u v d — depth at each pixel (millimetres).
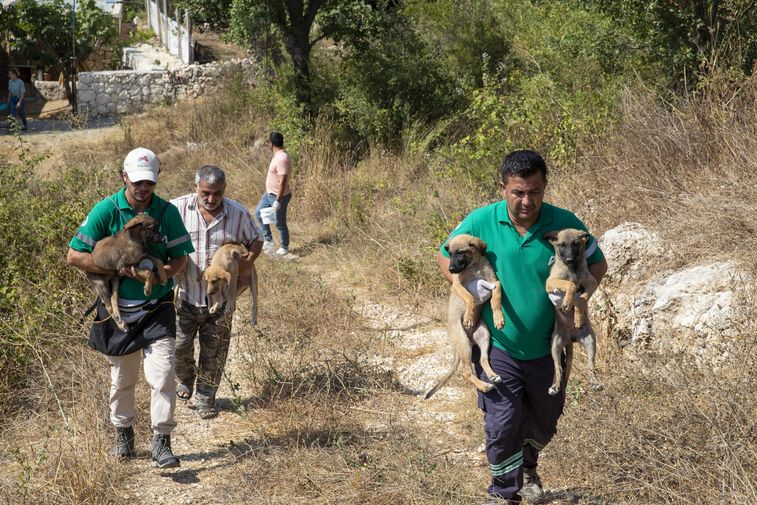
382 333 7777
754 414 4566
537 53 14641
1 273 7469
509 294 4070
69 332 6930
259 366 6848
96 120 25047
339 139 15508
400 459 5086
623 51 11555
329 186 12938
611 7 11547
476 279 4133
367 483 4898
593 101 10703
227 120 18438
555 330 4117
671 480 4422
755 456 4273
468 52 16688
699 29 10820
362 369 6719
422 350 7406
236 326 7930
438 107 15742
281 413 6004
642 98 9617
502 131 10805
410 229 10352
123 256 4918
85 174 10375
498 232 4105
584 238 4008
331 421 5852
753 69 9188
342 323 7906
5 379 6496
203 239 5918
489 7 17391
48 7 29984
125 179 5016
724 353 5375
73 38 28609
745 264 6152
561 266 3996
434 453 5180
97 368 6426
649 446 4574
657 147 8359
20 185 9016
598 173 8906
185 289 5957
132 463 5340
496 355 4137
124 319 5113
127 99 25859
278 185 10609
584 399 5328
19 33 30062
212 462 5387
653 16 11211
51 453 5410
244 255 5910
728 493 4074
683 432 4621
